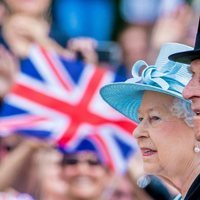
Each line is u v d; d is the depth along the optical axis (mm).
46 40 31938
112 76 30906
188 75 14562
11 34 31375
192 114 14453
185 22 33625
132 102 15812
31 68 30547
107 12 33188
